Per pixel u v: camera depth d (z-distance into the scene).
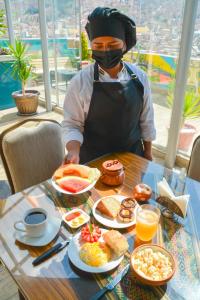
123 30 1.25
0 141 1.34
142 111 1.51
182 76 2.29
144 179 1.23
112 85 1.31
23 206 1.03
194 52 2.28
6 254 0.82
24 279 0.74
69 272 0.76
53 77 4.09
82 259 0.78
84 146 1.50
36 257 0.81
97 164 1.33
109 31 1.19
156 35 2.50
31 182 1.42
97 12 1.19
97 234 0.87
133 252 0.77
